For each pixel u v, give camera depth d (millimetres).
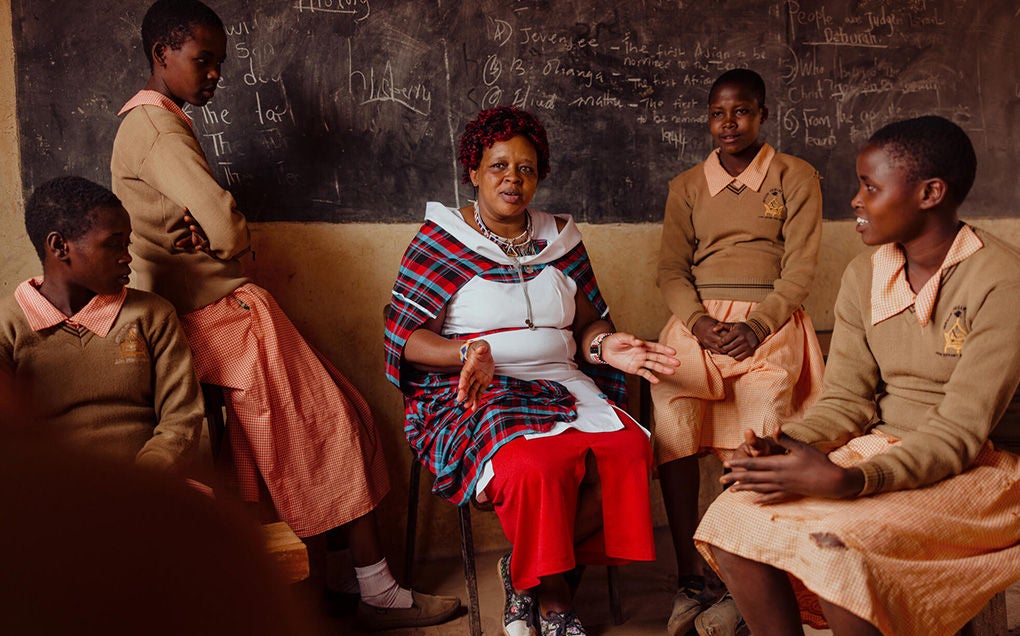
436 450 2428
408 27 2973
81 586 159
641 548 2270
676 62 3289
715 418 2688
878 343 1866
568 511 2197
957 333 1725
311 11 2865
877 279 1849
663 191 3322
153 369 2178
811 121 3467
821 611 1954
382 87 2961
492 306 2486
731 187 2787
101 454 173
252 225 2867
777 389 2605
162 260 2377
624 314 3312
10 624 152
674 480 2600
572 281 2635
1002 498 1693
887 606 1543
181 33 2332
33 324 2027
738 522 1719
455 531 3166
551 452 2207
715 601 2473
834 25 3461
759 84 2744
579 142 3209
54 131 2639
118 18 2664
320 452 2498
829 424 1891
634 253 3305
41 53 2609
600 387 2662
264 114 2848
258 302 2451
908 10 3543
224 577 176
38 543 157
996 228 3703
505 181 2484
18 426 169
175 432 2107
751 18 3359
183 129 2352
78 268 2002
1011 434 1982
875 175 1738
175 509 174
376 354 3041
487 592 2844
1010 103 3678
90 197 1990
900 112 3572
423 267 2539
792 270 2697
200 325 2379
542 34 3125
